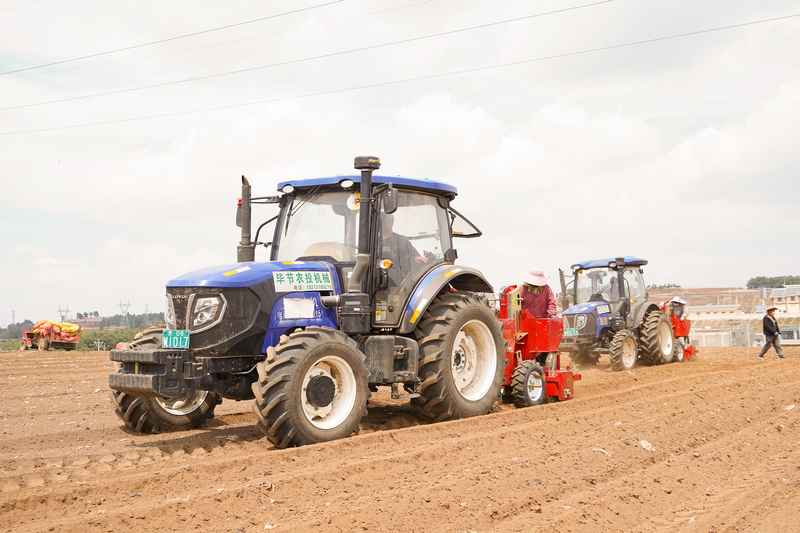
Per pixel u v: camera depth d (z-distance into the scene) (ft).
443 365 26.14
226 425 27.61
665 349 53.16
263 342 23.04
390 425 26.96
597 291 53.11
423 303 25.96
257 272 23.16
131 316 273.75
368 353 24.76
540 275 32.76
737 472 19.89
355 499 16.38
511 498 16.60
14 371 53.88
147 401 25.35
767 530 15.10
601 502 16.55
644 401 29.99
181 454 21.44
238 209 27.09
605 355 63.16
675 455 21.71
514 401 31.07
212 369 22.35
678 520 15.76
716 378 39.65
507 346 30.73
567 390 32.58
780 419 26.99
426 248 27.30
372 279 25.14
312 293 24.17
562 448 21.50
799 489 18.13
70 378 48.70
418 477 18.29
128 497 16.58
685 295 196.13
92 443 23.85
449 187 28.30
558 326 33.01
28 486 17.43
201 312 22.27
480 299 29.22
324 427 22.13
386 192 25.29
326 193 26.32
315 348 21.97
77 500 16.31
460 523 14.93
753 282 280.51
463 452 21.02
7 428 27.58
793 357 62.08
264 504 15.99
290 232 26.61
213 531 14.23
